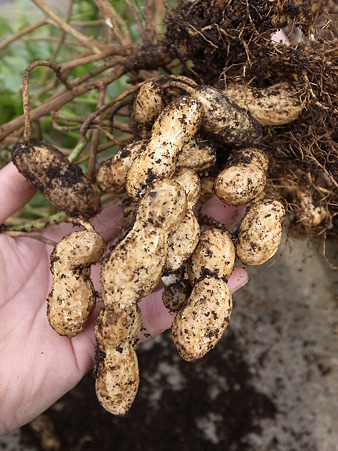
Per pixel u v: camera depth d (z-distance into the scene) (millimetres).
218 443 197
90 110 233
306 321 210
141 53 147
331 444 196
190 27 134
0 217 156
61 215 159
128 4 159
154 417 200
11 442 199
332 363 205
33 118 155
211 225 136
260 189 121
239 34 130
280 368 206
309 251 211
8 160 213
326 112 134
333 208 151
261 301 214
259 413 200
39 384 142
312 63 130
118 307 109
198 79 147
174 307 125
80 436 198
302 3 129
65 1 282
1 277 149
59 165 136
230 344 209
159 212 107
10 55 253
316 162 136
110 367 115
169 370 206
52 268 125
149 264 106
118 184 129
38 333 144
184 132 115
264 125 133
